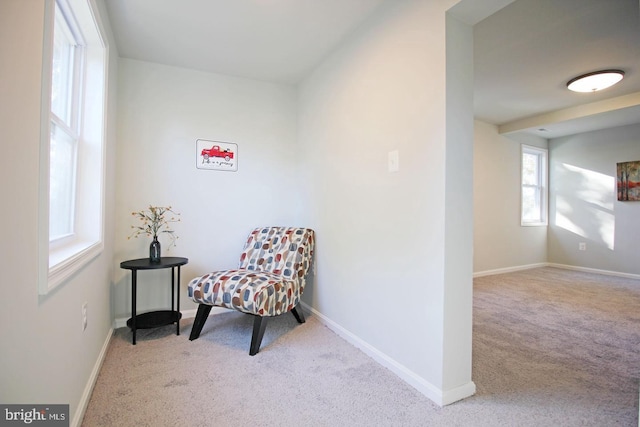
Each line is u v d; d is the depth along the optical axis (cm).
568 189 529
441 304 157
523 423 143
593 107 392
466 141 163
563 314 296
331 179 260
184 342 229
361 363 199
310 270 293
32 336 91
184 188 285
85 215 185
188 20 214
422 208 169
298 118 323
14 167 79
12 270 79
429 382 163
